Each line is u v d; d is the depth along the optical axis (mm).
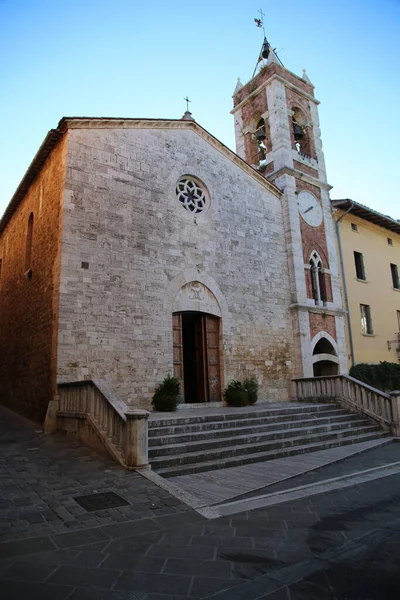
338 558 4574
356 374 21281
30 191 17859
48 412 11820
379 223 26359
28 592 3826
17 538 5102
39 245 15375
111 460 8836
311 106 23984
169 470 8547
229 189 18469
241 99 24469
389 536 5203
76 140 14188
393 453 11281
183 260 15953
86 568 4348
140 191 15305
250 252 18484
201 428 10984
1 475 7770
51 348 12758
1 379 18969
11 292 19016
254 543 5035
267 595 3797
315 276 20656
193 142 17609
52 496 6711
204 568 4359
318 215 21906
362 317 23844
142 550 4820
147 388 13828
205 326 16438
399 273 27203
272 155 21812
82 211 13734
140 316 14195
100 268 13672
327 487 7773
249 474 8641
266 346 17953
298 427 12656
